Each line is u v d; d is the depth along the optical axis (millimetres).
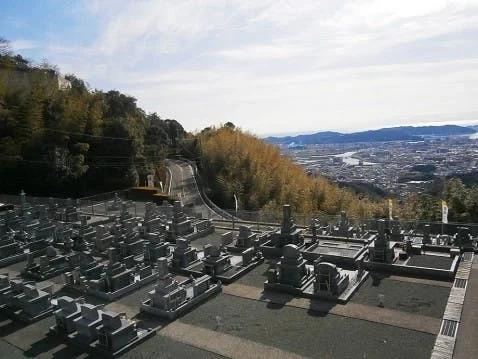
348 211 65688
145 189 60156
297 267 22922
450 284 22719
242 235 30953
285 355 16672
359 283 22984
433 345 16672
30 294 21469
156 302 21031
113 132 67062
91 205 49406
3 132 56281
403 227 33094
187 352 17391
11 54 68562
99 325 18500
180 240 27766
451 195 50000
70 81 76938
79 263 26953
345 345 17109
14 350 18297
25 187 57469
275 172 72438
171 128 118938
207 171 73000
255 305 21453
